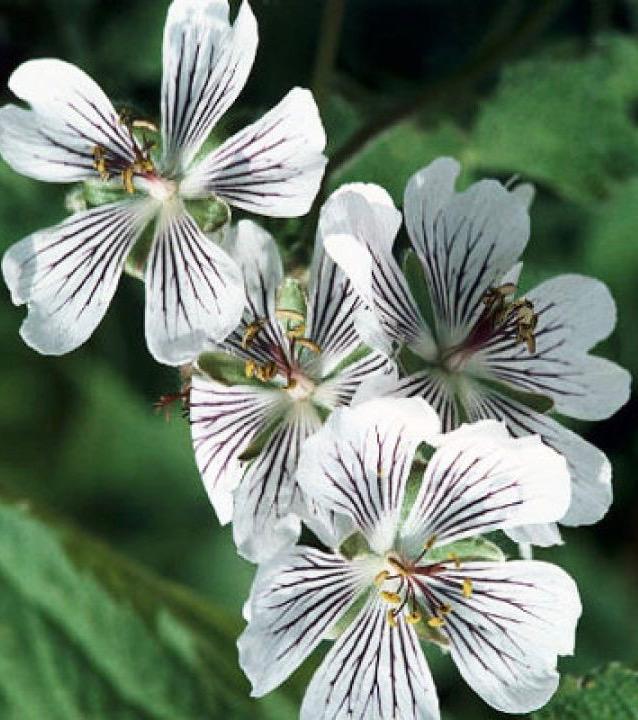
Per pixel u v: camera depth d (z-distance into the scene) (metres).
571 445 0.31
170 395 0.31
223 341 0.31
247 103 0.36
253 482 0.30
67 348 0.31
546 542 0.30
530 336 0.31
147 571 0.37
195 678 0.36
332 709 0.30
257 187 0.31
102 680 0.36
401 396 0.30
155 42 0.37
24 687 0.36
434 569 0.30
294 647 0.30
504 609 0.30
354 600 0.31
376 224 0.30
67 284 0.31
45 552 0.36
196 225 0.31
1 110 0.31
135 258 0.31
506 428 0.31
